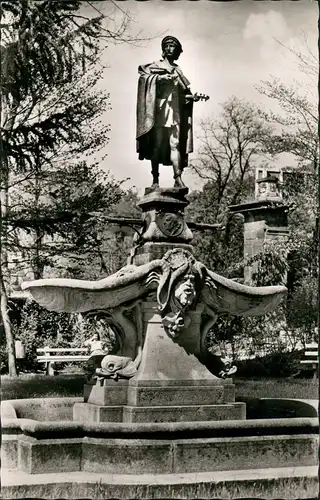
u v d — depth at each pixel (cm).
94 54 2178
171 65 1068
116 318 987
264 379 2077
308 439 913
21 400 1056
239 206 2978
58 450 858
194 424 877
